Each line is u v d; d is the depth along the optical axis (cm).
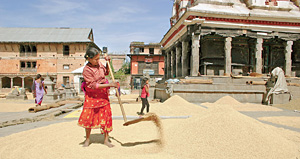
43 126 529
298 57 2114
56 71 3553
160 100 1411
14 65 3572
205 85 1280
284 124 583
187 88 1259
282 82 1215
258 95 1325
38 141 348
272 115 768
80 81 3066
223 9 1622
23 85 3566
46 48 3581
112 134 421
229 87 1305
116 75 3438
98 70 340
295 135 411
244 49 1891
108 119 342
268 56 2053
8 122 559
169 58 2512
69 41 3516
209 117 373
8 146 318
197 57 1512
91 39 4112
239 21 1603
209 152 289
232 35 1611
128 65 4203
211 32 1580
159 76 3650
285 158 275
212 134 325
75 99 1471
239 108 938
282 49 2053
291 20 1667
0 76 3541
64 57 3559
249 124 342
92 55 324
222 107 401
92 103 332
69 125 515
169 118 655
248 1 1742
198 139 322
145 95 760
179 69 2000
